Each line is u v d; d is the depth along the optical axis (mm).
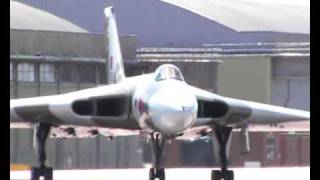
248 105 85062
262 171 150250
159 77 77500
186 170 158625
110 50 108250
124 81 87188
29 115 81062
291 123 88250
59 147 199875
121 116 81750
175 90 74312
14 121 81938
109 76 109062
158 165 81312
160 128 73688
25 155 195125
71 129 87125
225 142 88688
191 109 71875
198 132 90250
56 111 80250
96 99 81125
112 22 107250
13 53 197875
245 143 89688
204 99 82188
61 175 126812
